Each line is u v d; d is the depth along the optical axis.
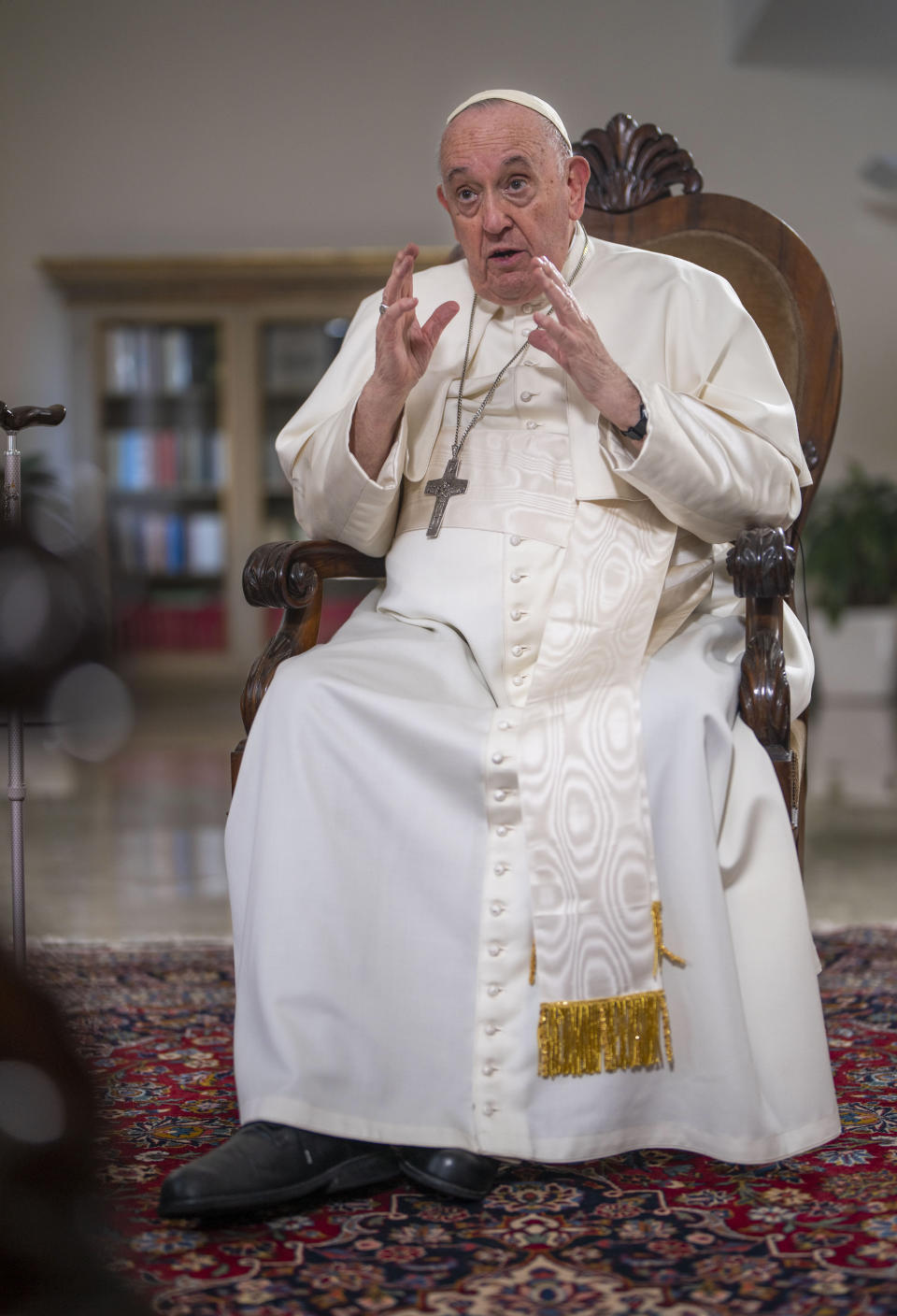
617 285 3.19
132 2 13.52
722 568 3.21
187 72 13.55
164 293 13.03
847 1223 2.29
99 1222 1.58
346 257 12.80
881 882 5.66
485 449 3.06
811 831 6.85
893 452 13.89
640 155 3.72
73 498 1.36
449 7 13.35
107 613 1.24
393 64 13.45
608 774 2.55
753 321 3.23
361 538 3.12
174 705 13.01
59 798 8.23
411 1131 2.45
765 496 2.94
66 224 13.63
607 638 2.77
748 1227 2.28
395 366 2.86
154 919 5.09
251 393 13.08
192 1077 3.18
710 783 2.59
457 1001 2.50
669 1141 2.50
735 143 13.44
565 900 2.50
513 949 2.50
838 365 3.38
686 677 2.66
